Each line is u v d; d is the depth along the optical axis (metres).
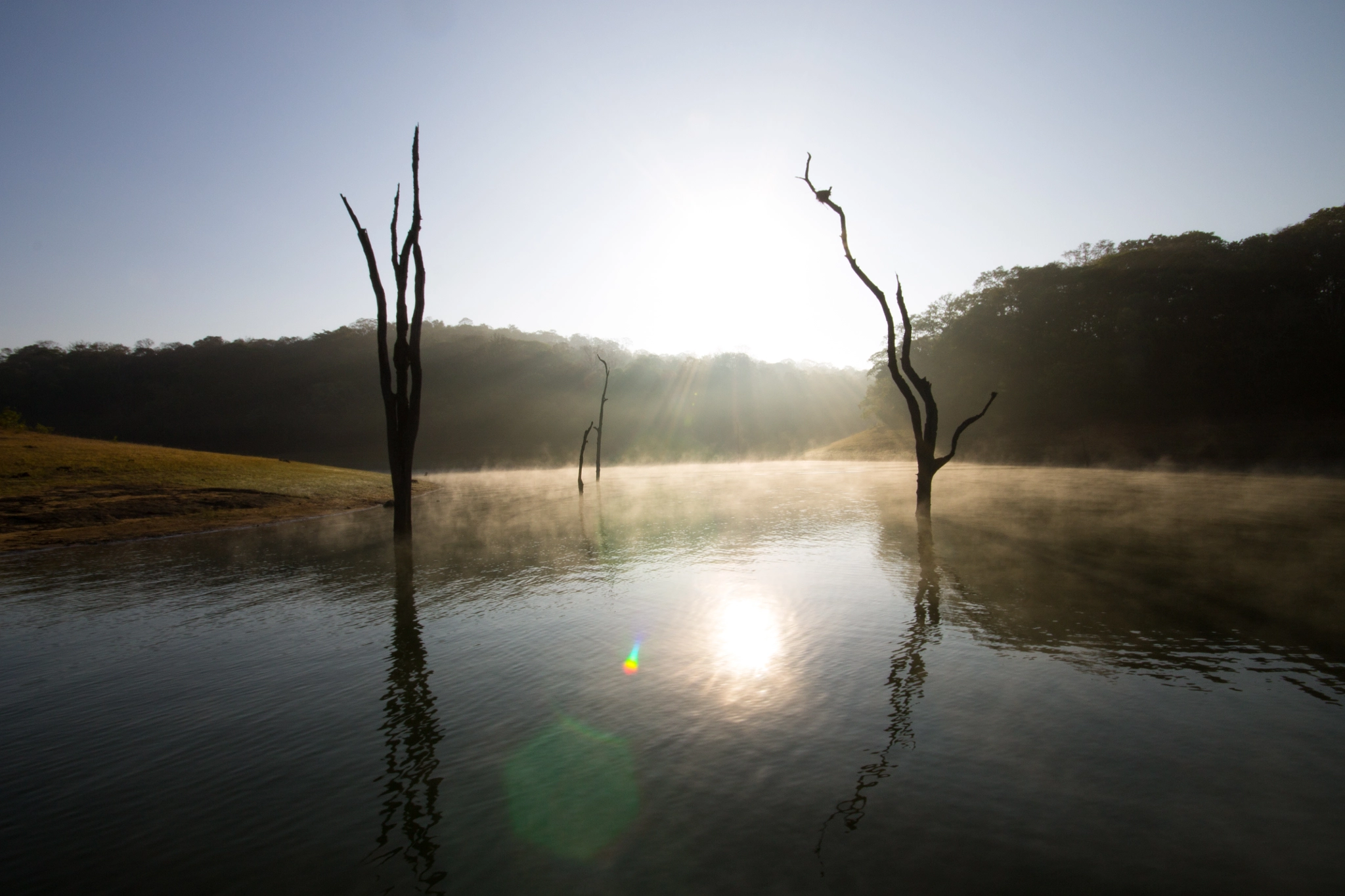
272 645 9.02
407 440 19.25
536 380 149.50
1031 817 4.35
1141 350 57.44
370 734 6.04
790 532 18.16
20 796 5.17
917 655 7.63
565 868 3.96
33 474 28.53
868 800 4.61
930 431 20.23
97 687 7.59
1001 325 69.31
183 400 140.00
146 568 15.34
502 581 12.76
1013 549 14.30
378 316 19.14
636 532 19.44
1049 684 6.66
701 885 3.74
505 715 6.36
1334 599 9.64
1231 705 6.05
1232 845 4.00
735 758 5.29
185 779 5.36
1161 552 13.49
